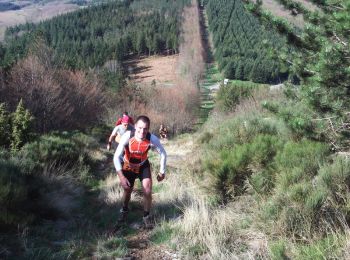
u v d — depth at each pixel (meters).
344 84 5.64
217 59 105.62
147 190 4.91
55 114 25.36
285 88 7.46
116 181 7.94
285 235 4.06
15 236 4.59
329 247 3.38
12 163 6.80
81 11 148.75
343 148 6.06
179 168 8.93
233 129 9.45
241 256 3.87
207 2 162.88
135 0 170.25
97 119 32.59
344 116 5.93
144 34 123.69
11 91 24.58
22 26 143.50
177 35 125.19
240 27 119.81
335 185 4.51
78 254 4.17
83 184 8.18
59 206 5.85
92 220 5.68
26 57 32.12
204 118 59.53
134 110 43.03
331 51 5.55
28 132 9.93
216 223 4.71
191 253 4.14
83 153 10.32
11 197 5.20
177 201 5.91
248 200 5.59
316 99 5.91
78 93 30.70
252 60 90.38
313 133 6.20
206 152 8.46
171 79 96.56
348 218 4.05
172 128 46.97
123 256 4.19
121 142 4.81
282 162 5.78
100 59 90.00
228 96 33.62
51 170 8.15
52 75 28.66
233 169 6.09
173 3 162.38
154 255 4.24
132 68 108.25
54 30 123.44
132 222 5.36
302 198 4.34
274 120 8.99
